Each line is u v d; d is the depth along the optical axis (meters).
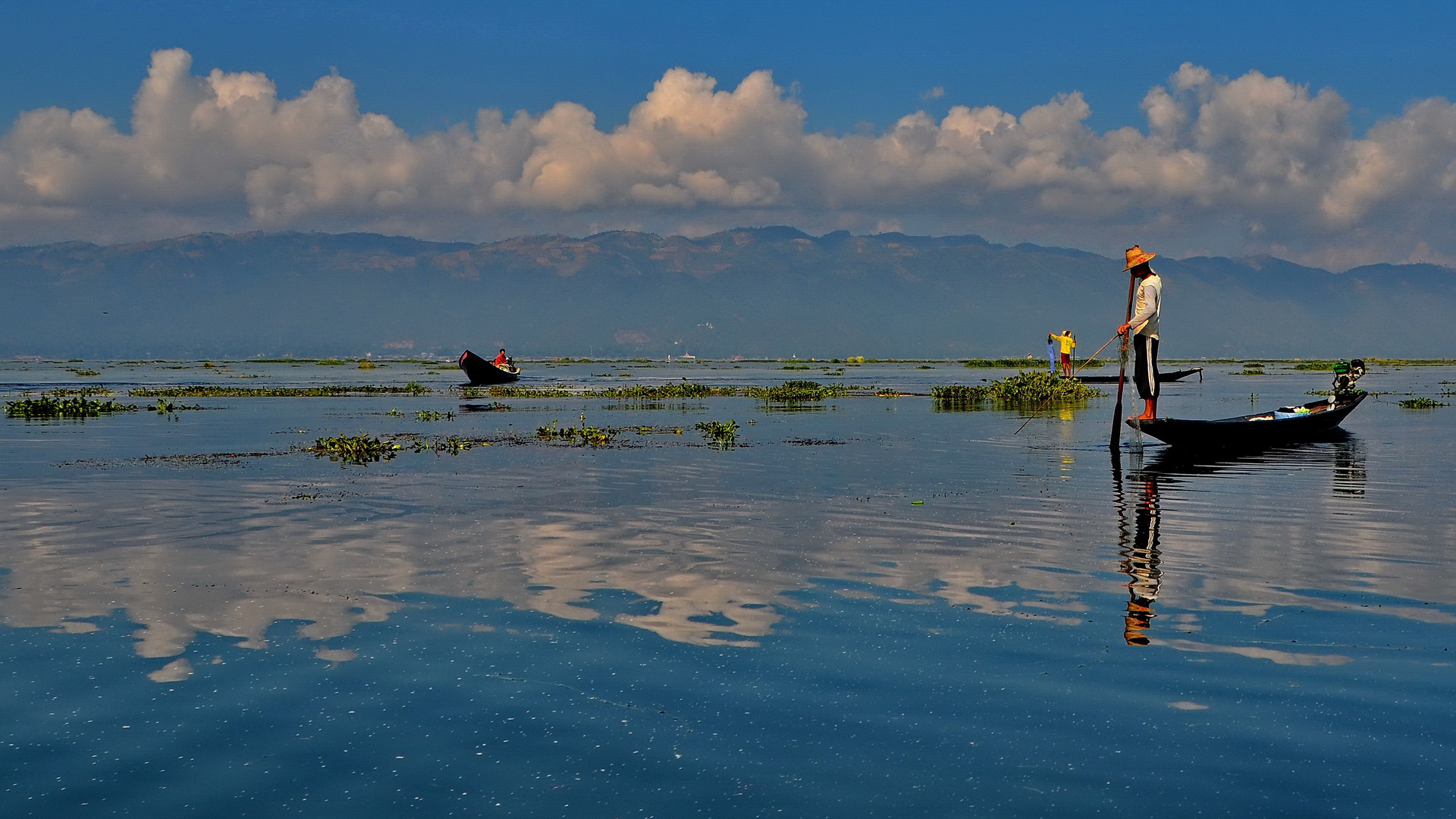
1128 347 20.36
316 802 5.33
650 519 13.23
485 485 16.58
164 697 6.80
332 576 10.13
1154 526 12.55
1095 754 5.84
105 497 15.36
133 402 42.03
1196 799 5.29
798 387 49.00
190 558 10.98
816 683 6.99
